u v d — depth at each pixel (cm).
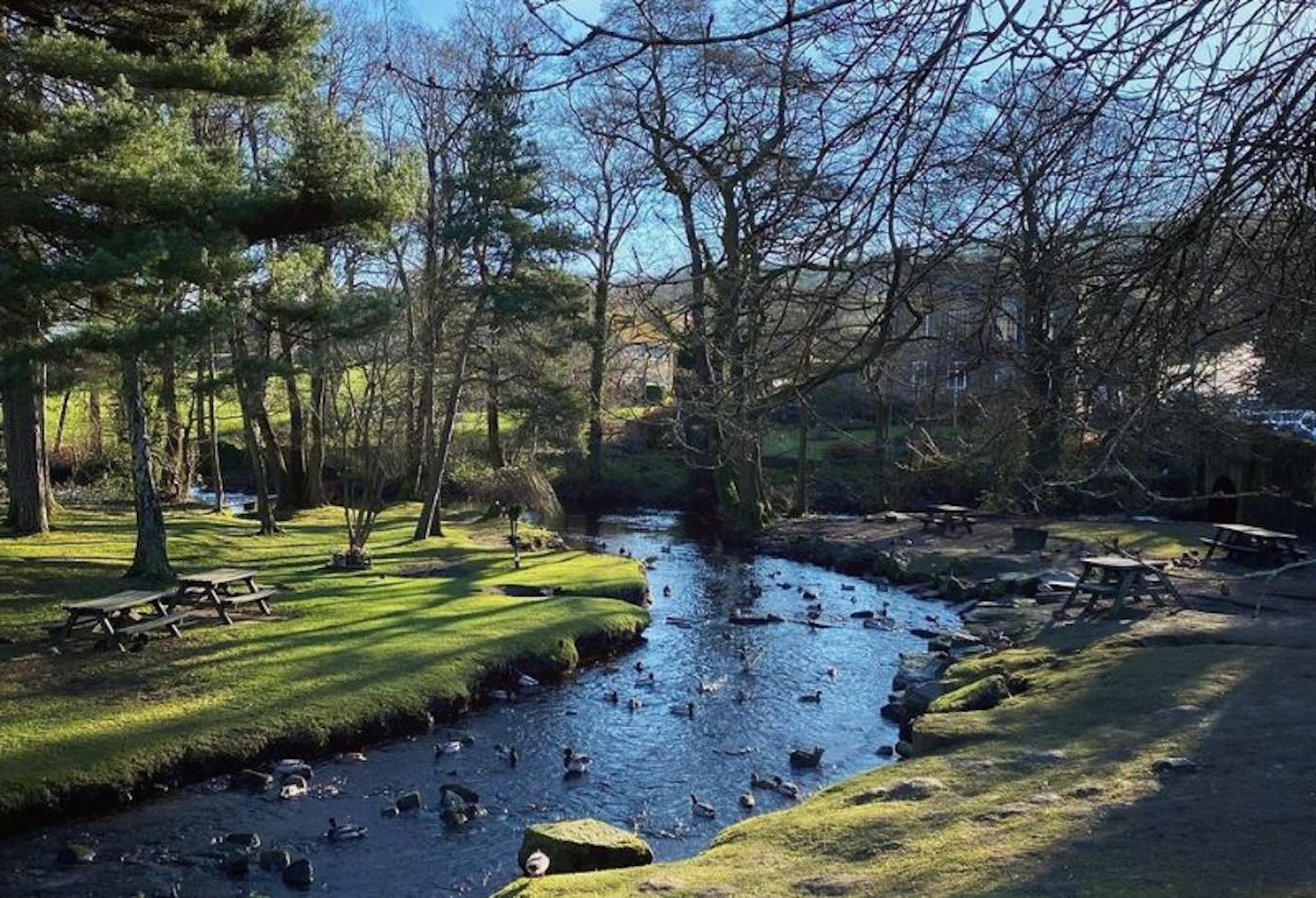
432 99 2530
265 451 3562
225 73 1311
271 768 1023
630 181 966
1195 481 2623
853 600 2017
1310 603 1497
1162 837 611
